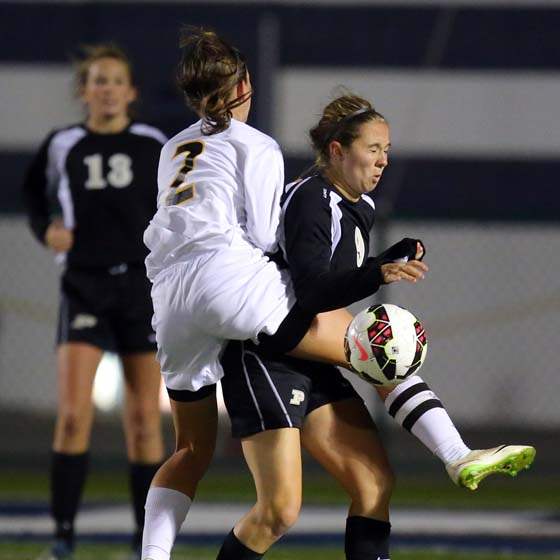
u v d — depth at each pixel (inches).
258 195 627.8
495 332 2075.5
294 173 1828.2
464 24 2153.1
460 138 2142.0
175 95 2007.9
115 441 1913.1
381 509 642.2
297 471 624.1
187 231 629.9
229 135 643.5
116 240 932.0
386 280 595.2
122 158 946.7
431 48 2145.7
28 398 2058.3
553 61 2142.0
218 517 1211.9
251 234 629.3
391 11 2144.4
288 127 2094.0
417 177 2142.0
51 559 924.6
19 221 2073.1
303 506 1291.8
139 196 941.2
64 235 920.9
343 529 1120.2
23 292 2071.9
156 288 645.3
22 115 2133.4
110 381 2064.5
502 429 2065.7
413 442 1903.3
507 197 2128.4
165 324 636.1
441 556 985.5
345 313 655.1
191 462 668.1
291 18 2135.8
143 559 651.5
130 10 2132.1
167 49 2114.9
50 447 1818.4
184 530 1120.2
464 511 1273.4
